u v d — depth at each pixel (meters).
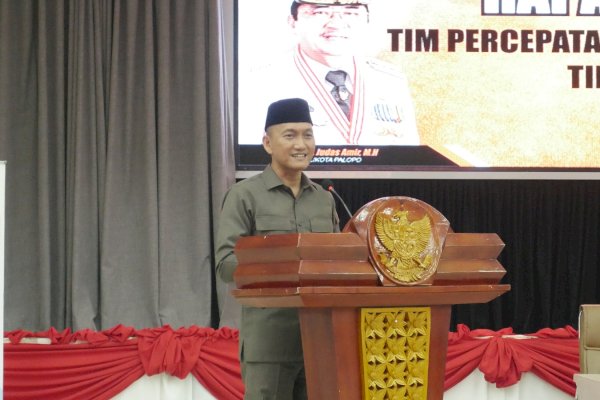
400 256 2.09
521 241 5.64
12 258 5.28
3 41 5.34
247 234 2.94
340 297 2.01
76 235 5.24
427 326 2.13
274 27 5.44
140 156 5.35
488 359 4.85
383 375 2.07
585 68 5.54
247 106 5.42
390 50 5.47
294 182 3.01
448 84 5.48
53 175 5.37
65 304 5.33
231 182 5.41
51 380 4.74
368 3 5.47
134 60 5.36
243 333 2.88
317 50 5.44
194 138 5.36
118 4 5.38
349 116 5.43
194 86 5.37
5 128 5.30
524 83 5.52
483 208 5.65
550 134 5.50
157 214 5.30
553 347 4.92
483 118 5.48
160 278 5.28
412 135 5.45
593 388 2.62
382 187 5.62
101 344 4.78
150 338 4.81
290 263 2.06
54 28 5.41
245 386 2.86
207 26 5.40
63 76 5.38
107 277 5.22
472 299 2.19
